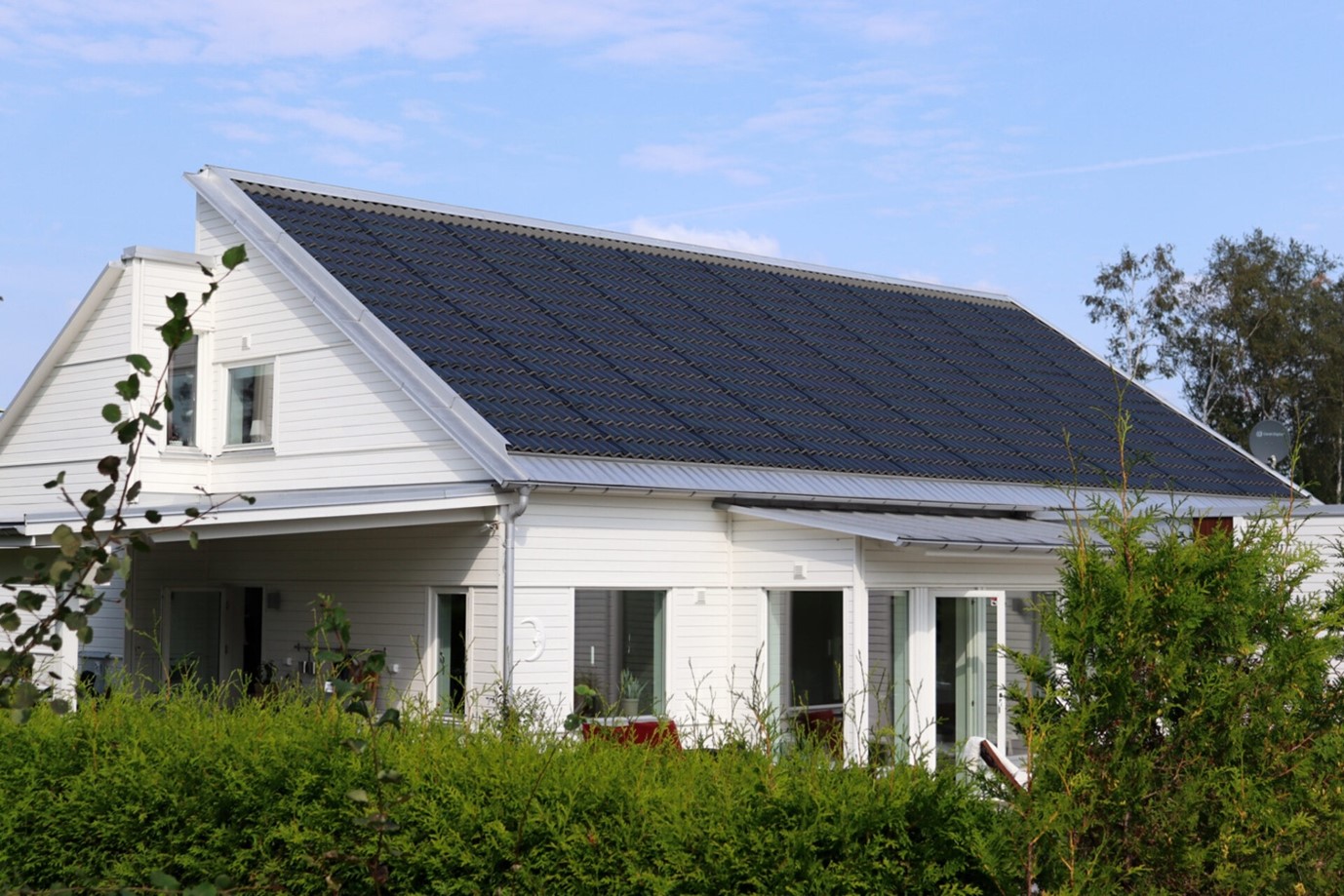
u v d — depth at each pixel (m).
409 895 8.05
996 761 11.48
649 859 7.55
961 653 20.48
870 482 21.58
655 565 19.25
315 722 9.16
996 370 28.97
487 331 21.28
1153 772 7.30
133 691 11.20
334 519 16.73
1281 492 28.59
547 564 18.16
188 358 22.58
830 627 19.09
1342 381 53.84
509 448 18.11
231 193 22.92
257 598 21.88
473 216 25.77
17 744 9.68
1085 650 7.48
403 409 19.69
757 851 7.28
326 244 22.23
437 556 18.64
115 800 9.07
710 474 19.77
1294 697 7.37
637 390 21.27
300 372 21.27
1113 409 29.47
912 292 32.00
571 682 18.25
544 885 7.74
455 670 18.45
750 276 28.69
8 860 9.48
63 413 23.92
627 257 26.89
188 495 22.31
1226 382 55.16
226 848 8.72
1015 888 7.06
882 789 7.45
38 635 5.48
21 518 16.89
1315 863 7.24
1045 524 22.27
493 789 8.12
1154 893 7.05
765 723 8.41
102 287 22.92
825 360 25.64
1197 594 7.35
